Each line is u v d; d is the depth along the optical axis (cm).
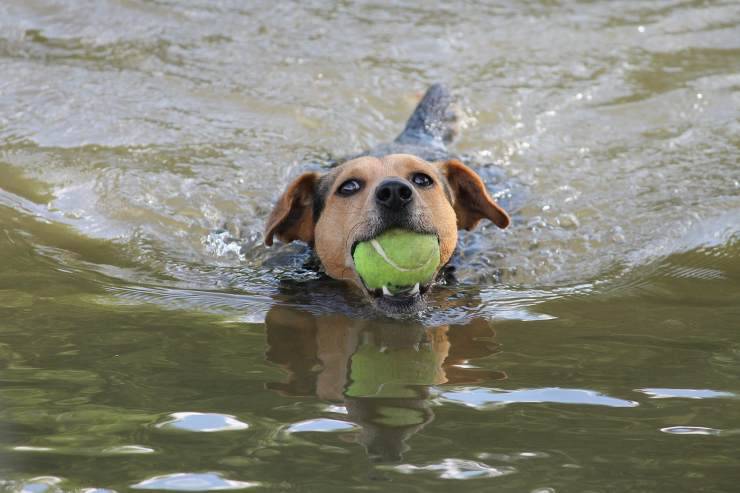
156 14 1320
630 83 1189
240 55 1227
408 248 603
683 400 477
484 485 384
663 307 642
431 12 1395
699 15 1395
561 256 764
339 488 381
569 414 461
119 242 783
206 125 1047
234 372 521
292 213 751
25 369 514
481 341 583
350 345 578
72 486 384
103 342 564
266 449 419
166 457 410
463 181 752
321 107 1117
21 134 984
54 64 1163
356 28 1331
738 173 931
